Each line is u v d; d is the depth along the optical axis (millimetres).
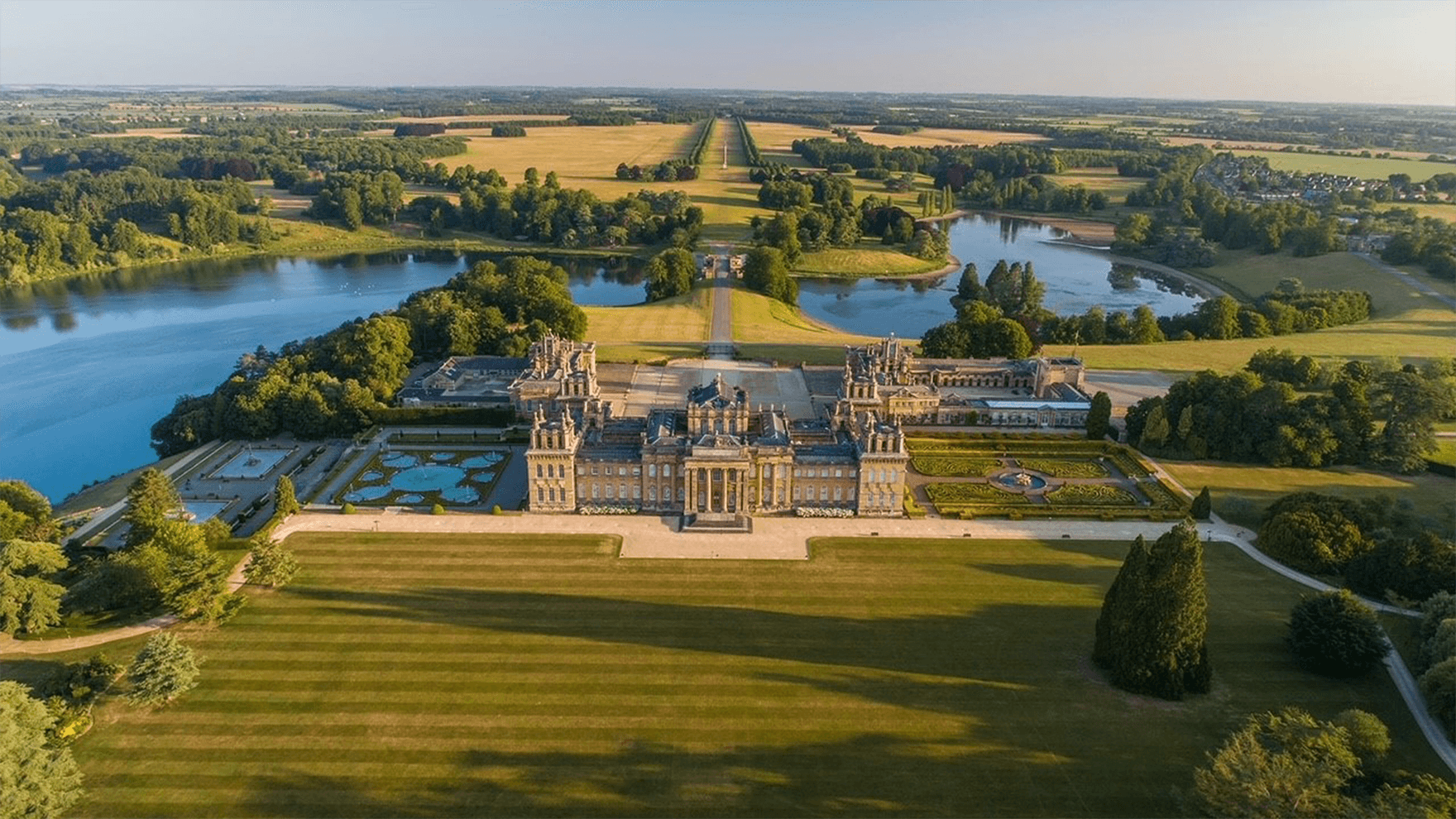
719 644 140875
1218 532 182375
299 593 154500
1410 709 126812
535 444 184875
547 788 110625
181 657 126375
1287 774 98250
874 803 109188
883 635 144500
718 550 172625
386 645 139625
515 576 161500
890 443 185250
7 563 144750
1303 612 136000
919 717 124562
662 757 116250
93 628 145500
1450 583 149000
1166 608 126062
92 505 193875
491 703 126188
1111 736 121375
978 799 110125
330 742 118312
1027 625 147875
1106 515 188750
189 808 107250
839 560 169375
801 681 132250
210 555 149625
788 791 110875
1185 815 107312
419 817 106000
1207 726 123500
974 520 188250
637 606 151750
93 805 107500
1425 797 97438
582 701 127000
